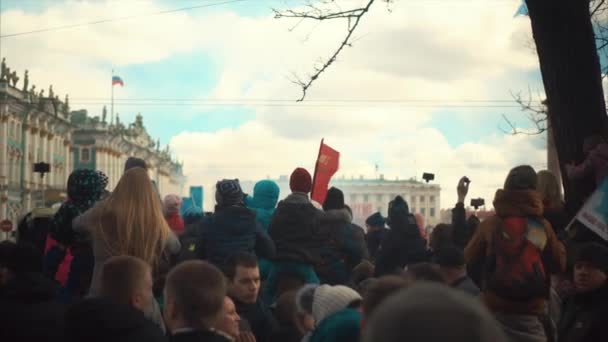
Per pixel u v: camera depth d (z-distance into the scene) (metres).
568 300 5.12
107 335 3.57
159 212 5.65
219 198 6.74
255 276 5.80
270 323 6.11
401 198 8.91
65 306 4.45
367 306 3.40
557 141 7.55
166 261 6.01
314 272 7.29
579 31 7.31
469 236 8.34
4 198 75.06
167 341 3.75
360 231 8.00
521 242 5.21
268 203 8.23
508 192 5.36
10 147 77.38
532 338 5.11
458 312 1.23
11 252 4.72
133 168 5.68
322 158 9.84
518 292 5.11
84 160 106.12
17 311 4.18
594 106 7.37
